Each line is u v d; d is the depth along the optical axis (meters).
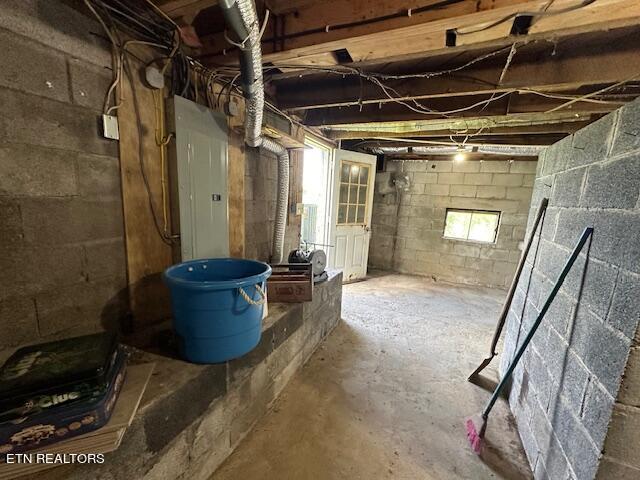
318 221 4.31
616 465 0.93
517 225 4.27
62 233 1.12
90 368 0.82
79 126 1.13
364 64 1.52
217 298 1.19
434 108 2.28
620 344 0.93
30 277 1.04
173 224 1.57
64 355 0.88
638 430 0.90
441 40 1.23
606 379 0.97
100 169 1.22
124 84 1.27
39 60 1.00
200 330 1.20
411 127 3.15
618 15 1.02
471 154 4.19
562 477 1.14
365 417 1.71
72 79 1.10
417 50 1.33
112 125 1.23
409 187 4.87
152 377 1.13
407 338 2.74
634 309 0.89
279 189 2.46
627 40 1.39
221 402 1.31
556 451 1.21
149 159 1.42
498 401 1.91
